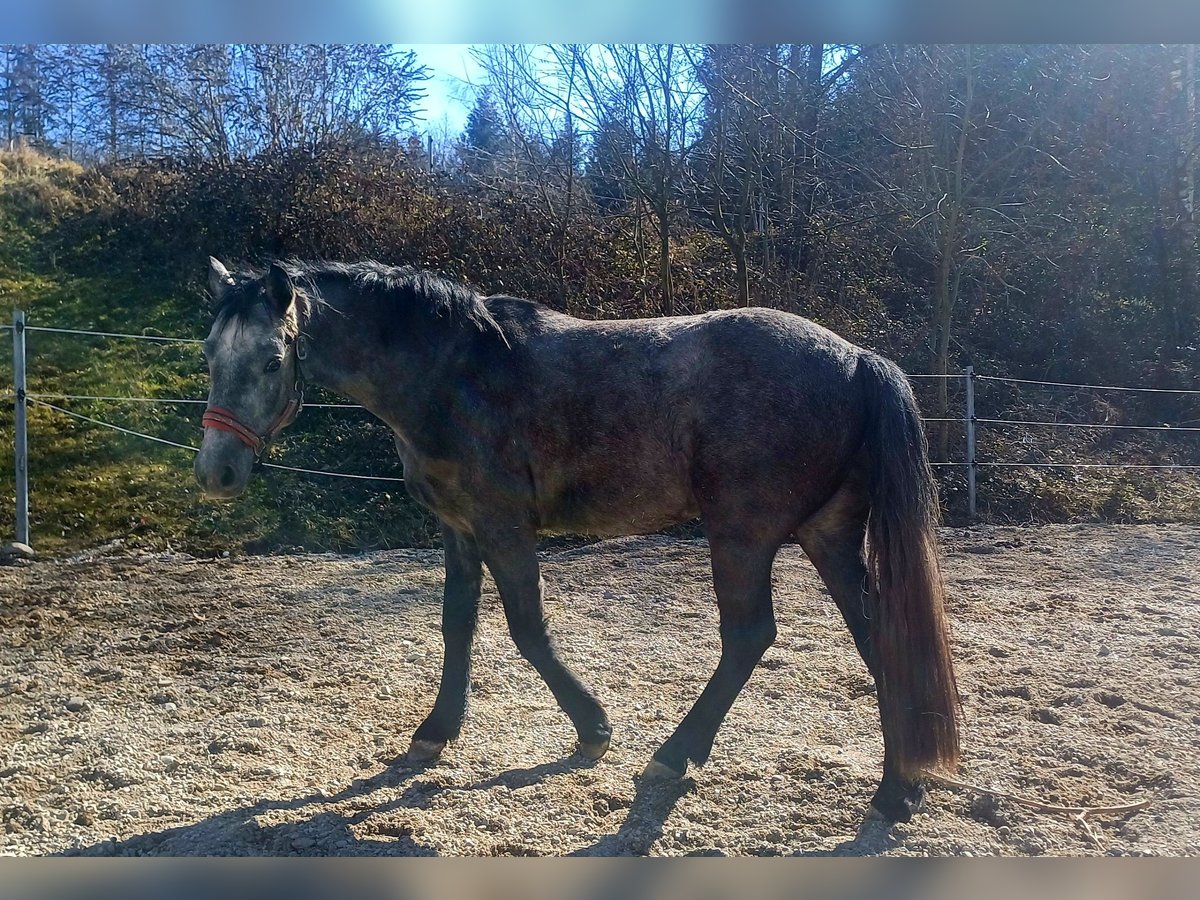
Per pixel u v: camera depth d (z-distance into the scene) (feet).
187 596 21.61
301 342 11.40
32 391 32.94
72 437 30.86
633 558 25.91
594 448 11.30
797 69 36.68
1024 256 42.78
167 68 43.98
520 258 38.45
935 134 36.63
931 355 37.60
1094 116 42.50
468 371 11.61
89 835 10.51
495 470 11.51
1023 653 16.61
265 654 17.42
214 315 11.22
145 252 41.81
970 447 31.35
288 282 10.75
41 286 39.70
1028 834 10.16
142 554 25.98
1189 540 27.30
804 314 39.24
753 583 10.88
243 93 44.32
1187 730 12.99
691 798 11.25
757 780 11.69
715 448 10.71
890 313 41.91
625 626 19.33
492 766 12.42
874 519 10.43
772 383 10.62
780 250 40.93
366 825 10.62
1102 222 43.42
